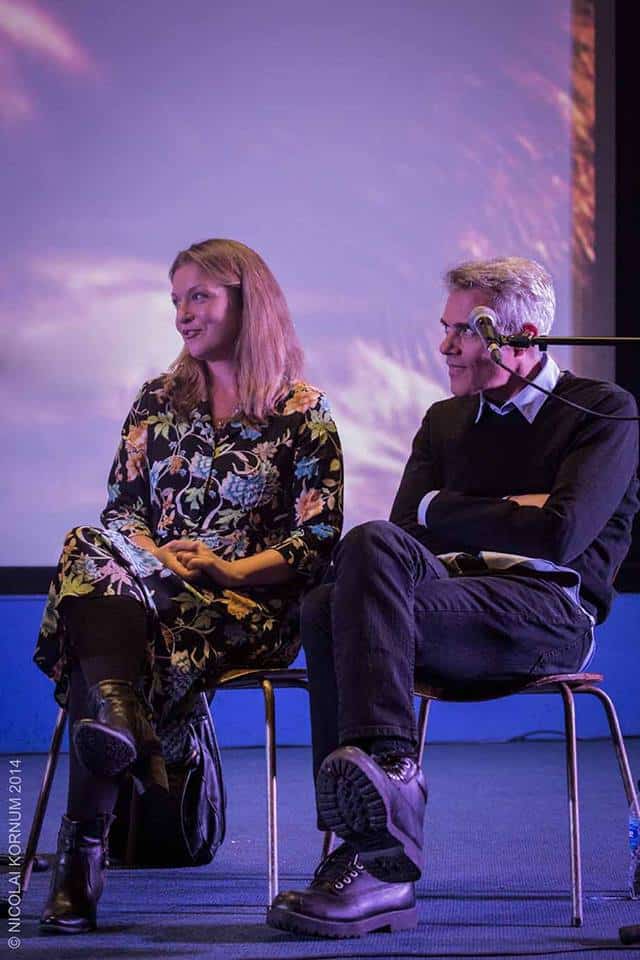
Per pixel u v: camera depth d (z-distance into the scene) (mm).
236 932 4230
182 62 9281
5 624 8656
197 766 5312
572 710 4441
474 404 5180
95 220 9164
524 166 9648
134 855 5281
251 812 6578
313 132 9430
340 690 4066
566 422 4926
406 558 4156
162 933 4207
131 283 9203
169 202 9266
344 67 9461
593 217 9695
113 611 4305
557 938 4137
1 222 9062
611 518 4992
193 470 5047
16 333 9055
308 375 9375
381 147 9492
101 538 4473
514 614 4484
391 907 4230
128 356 9188
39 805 4836
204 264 5070
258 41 9367
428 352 9477
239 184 9352
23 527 9039
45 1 9125
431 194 9531
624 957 3885
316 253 9422
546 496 4859
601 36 9695
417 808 3965
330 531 4875
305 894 4133
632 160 9578
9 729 8664
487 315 4488
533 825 6156
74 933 4211
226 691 8930
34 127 9102
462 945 4055
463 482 5102
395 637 4070
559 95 9688
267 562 4766
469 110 9586
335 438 5035
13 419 9039
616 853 5508
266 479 5012
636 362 9578
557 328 9656
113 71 9195
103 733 3957
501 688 4590
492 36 9617
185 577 4684
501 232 9609
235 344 5098
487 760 8289
